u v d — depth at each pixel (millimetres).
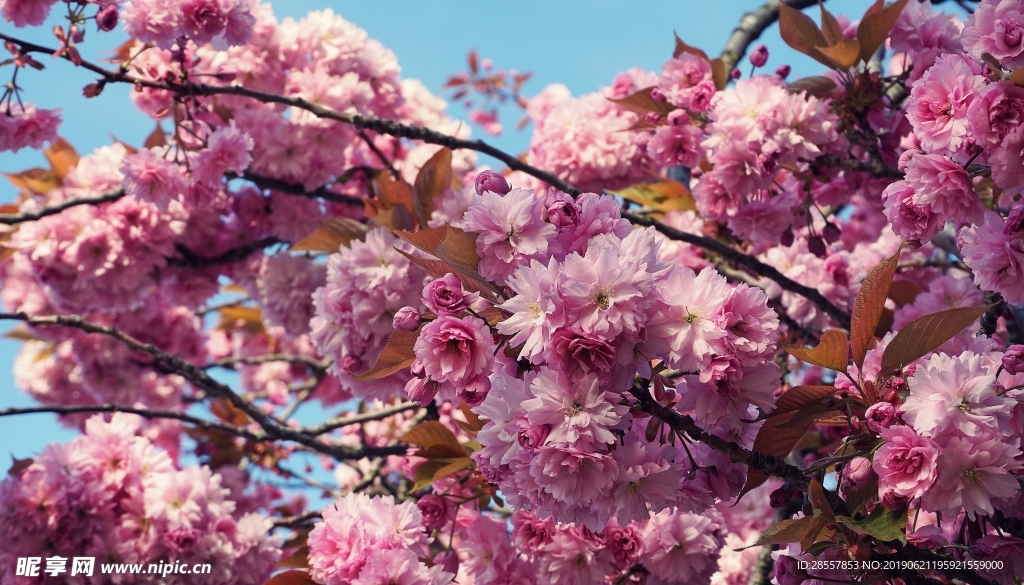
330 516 3203
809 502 2457
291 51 5688
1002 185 2633
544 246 2203
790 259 4891
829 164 3814
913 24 3900
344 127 5613
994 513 2434
